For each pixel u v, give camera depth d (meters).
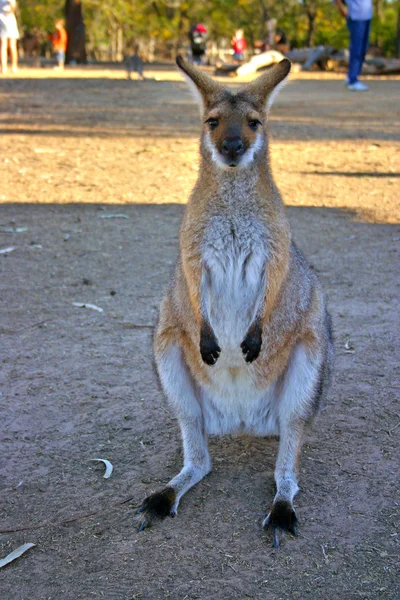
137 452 3.74
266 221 3.49
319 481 3.45
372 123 13.78
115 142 12.28
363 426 3.94
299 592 2.70
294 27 42.84
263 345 3.54
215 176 3.52
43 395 4.31
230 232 3.50
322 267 6.33
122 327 5.25
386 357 4.73
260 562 2.88
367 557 2.88
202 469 3.49
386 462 3.58
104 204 8.49
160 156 11.07
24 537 3.08
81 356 4.81
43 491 3.40
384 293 5.76
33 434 3.90
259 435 3.78
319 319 3.67
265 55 22.86
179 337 3.66
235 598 2.68
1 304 5.61
